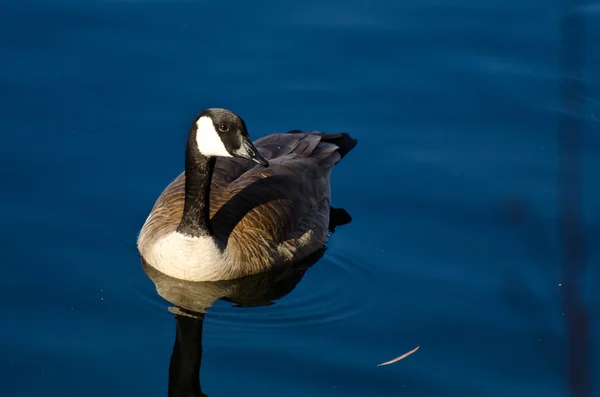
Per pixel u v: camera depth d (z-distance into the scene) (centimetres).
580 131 1717
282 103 1745
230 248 1331
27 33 1845
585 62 1903
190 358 1152
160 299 1286
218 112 1263
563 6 2052
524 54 1912
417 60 1886
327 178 1505
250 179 1410
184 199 1372
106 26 1895
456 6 2061
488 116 1748
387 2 2070
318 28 1958
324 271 1383
